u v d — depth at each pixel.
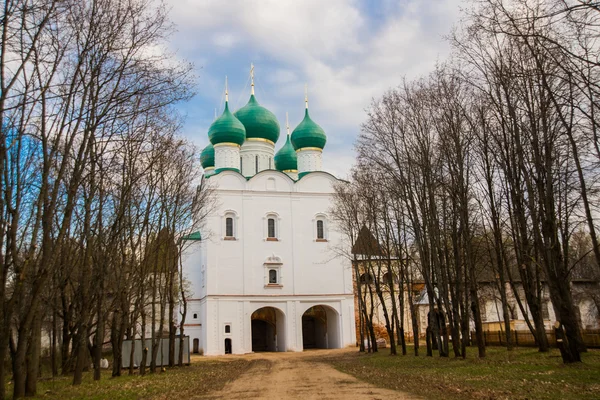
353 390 19.77
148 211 29.80
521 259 32.50
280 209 64.00
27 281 22.77
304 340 71.00
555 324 24.41
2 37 16.95
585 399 14.54
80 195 28.89
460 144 30.30
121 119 29.16
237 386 23.31
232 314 59.91
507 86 26.45
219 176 62.91
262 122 70.19
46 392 21.56
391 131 33.38
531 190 25.45
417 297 63.47
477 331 30.33
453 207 31.34
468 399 15.96
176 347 40.34
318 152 69.38
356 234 47.41
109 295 36.69
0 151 17.64
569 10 14.86
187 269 65.38
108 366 42.00
